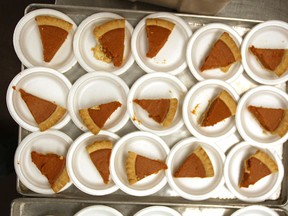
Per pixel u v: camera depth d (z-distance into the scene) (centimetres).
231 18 90
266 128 90
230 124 90
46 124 87
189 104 88
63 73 89
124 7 94
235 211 88
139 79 87
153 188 87
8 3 119
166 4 92
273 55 90
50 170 86
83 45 89
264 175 89
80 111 87
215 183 89
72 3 92
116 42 87
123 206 90
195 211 90
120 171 88
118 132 90
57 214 89
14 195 116
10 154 105
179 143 88
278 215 89
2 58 119
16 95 88
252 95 90
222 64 88
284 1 95
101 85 89
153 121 90
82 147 88
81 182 87
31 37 89
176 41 90
